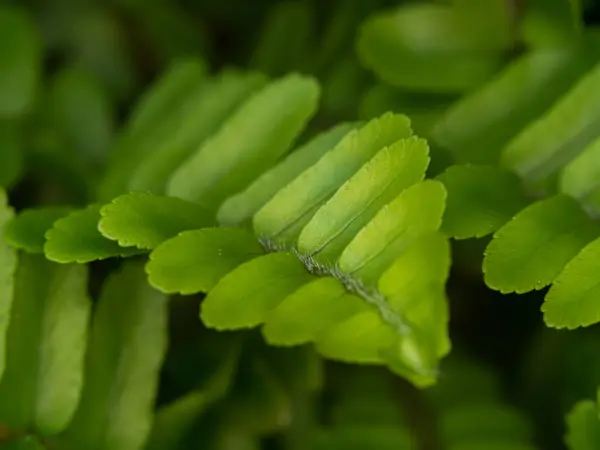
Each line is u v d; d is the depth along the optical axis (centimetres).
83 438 29
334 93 34
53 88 36
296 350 31
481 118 31
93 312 31
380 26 33
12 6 36
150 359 29
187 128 31
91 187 34
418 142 25
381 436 32
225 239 26
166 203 27
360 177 25
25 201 34
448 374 33
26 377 29
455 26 32
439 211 25
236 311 26
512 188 28
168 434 31
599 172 28
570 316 26
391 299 26
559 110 29
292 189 26
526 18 32
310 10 37
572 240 27
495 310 34
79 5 37
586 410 28
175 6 38
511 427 32
